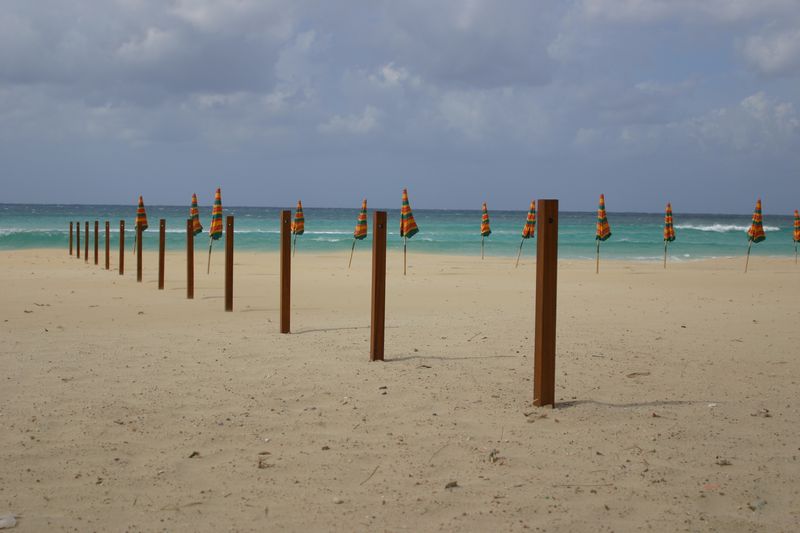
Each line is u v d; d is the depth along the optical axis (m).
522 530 3.59
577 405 5.96
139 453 4.76
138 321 11.35
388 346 8.81
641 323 11.05
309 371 7.25
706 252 43.16
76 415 5.59
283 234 9.86
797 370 7.45
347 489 4.14
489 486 4.19
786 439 5.08
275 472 4.42
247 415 5.64
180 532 3.57
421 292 17.09
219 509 3.86
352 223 82.94
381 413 5.71
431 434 5.18
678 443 4.98
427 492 4.09
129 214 111.94
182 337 9.53
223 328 10.50
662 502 3.95
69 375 7.04
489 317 11.93
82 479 4.29
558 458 4.67
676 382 6.86
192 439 5.05
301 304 14.29
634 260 36.25
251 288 17.91
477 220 102.31
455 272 25.42
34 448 4.82
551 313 5.86
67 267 25.75
